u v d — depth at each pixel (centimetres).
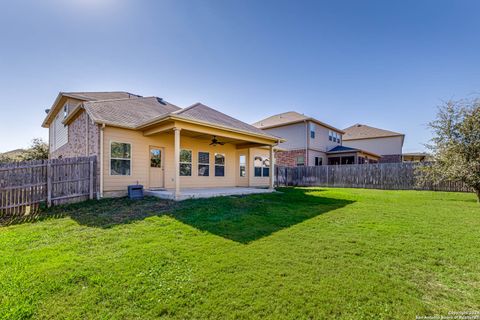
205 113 1052
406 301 257
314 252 388
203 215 625
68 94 1356
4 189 669
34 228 527
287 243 430
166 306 251
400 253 384
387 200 938
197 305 252
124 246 412
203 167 1220
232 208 725
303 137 2188
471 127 871
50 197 748
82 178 827
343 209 743
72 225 545
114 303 257
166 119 808
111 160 899
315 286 284
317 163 2281
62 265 337
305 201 905
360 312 239
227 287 284
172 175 1094
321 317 233
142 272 320
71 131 1251
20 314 239
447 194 1120
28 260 355
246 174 1482
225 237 461
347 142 3059
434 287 286
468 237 462
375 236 471
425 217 634
